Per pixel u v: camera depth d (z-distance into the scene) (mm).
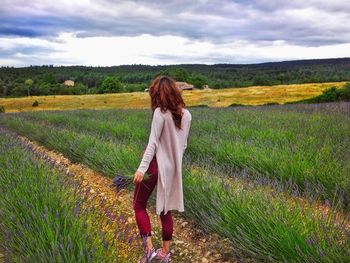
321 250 3404
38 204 4266
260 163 7043
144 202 4227
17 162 6434
